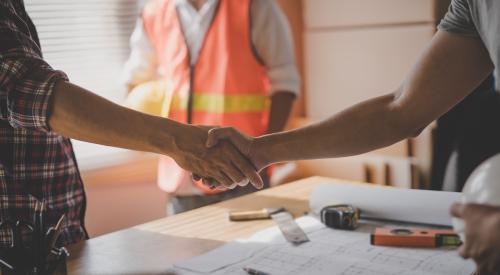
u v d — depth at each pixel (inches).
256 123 91.9
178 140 48.7
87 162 115.3
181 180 89.0
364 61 116.1
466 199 28.5
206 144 49.2
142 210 114.0
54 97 44.8
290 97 92.4
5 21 45.7
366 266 42.4
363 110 49.5
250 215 55.1
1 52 45.1
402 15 109.0
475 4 41.0
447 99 46.2
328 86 122.9
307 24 124.1
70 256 47.4
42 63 46.0
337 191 54.6
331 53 121.1
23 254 41.1
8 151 49.4
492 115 83.2
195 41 90.8
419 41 107.5
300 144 50.6
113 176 114.1
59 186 52.4
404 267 41.9
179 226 54.1
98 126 45.6
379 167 110.2
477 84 46.0
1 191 49.4
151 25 95.7
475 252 26.4
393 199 52.2
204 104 91.2
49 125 45.8
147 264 45.1
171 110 92.4
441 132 103.7
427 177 106.4
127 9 120.2
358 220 52.8
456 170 83.7
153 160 118.6
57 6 111.9
